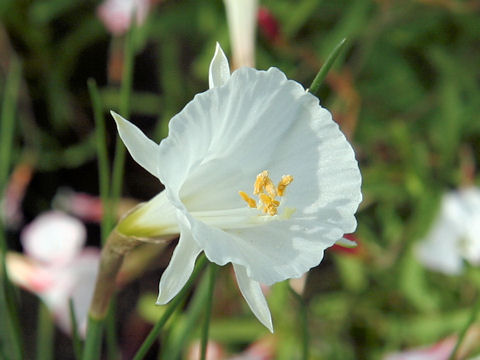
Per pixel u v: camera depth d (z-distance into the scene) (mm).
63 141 417
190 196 184
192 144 176
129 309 379
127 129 174
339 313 343
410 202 366
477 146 383
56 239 301
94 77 427
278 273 176
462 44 388
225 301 350
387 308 350
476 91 364
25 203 404
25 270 290
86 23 412
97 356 198
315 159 185
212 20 360
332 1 379
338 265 348
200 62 354
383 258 339
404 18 376
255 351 312
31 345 365
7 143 286
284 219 183
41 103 420
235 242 178
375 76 382
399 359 297
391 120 375
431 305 322
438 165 350
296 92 182
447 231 319
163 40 392
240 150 185
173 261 173
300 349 318
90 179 413
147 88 419
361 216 360
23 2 403
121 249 184
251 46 251
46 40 410
